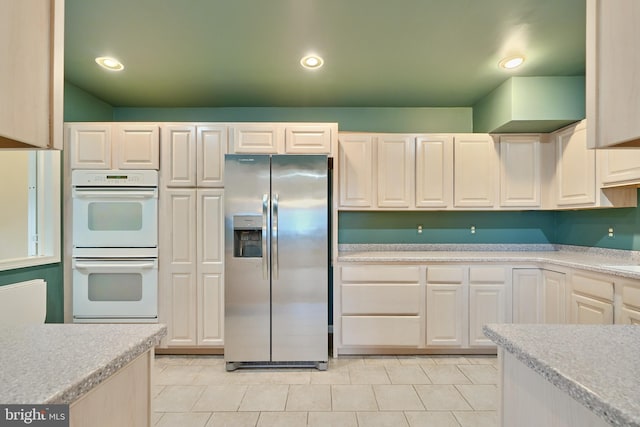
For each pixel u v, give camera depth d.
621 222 2.51
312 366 2.48
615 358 0.68
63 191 2.56
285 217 2.44
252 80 2.67
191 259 2.62
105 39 2.08
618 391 0.55
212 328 2.63
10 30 0.56
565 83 2.58
